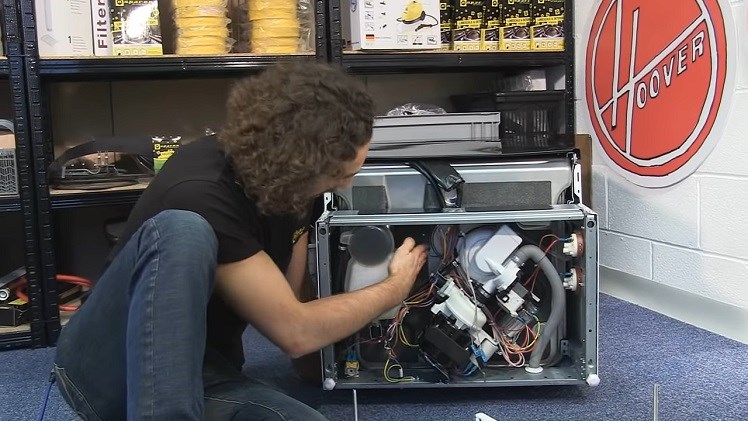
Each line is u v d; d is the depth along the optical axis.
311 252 1.66
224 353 1.22
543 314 1.55
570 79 2.40
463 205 1.52
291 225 1.21
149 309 0.87
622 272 2.25
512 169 1.51
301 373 1.68
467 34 2.34
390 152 1.59
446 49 2.35
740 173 1.75
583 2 2.37
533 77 2.56
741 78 1.72
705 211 1.87
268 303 1.08
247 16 2.27
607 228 2.31
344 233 1.49
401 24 2.19
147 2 2.09
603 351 1.78
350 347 1.54
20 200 2.02
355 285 1.46
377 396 1.57
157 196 1.06
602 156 2.30
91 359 1.00
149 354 0.86
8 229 2.43
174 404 0.84
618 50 2.18
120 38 2.07
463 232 1.52
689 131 1.90
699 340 1.84
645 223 2.12
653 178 2.06
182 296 0.88
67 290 2.34
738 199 1.76
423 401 1.53
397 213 1.48
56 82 2.43
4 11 1.97
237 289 1.07
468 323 1.46
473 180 1.52
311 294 1.59
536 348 1.54
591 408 1.45
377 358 1.59
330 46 2.20
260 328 1.11
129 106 2.50
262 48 2.17
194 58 2.11
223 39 2.18
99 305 0.99
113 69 2.06
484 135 2.03
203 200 1.03
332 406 1.52
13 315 2.07
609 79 2.23
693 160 1.90
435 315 1.50
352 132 1.02
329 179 1.05
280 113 1.00
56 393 1.68
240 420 1.00
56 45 2.02
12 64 1.98
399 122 1.99
